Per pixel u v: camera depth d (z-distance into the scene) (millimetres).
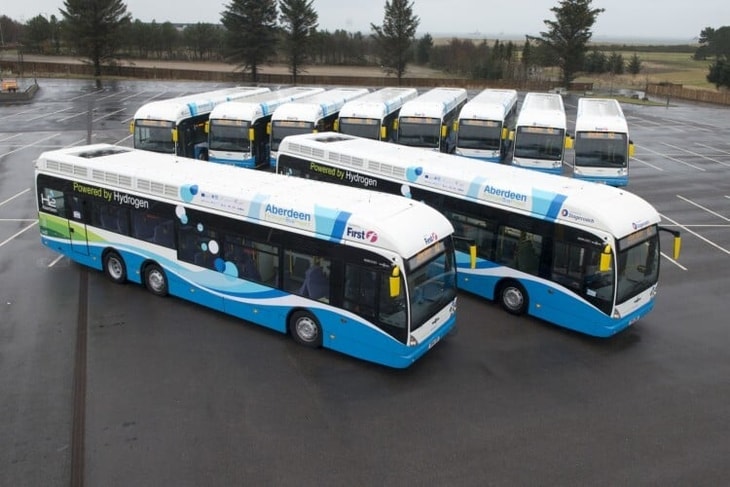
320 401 10578
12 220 19875
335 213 11531
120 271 15078
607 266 11938
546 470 8922
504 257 13992
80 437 9422
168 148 24703
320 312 11930
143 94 54938
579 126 23234
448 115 28344
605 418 10281
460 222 14711
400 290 10742
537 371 11781
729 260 18172
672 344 13016
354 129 25312
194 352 12117
